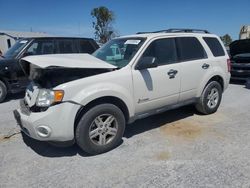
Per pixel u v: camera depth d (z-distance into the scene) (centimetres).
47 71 378
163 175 333
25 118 371
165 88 462
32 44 779
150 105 448
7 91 753
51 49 813
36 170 354
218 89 575
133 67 420
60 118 354
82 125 370
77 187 314
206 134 463
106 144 396
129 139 449
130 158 381
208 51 547
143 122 531
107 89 380
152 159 376
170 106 489
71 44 853
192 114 576
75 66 367
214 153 388
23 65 434
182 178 325
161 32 507
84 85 367
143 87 429
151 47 448
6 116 603
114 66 407
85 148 381
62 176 338
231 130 480
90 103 379
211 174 332
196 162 363
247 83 895
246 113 584
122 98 401
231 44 1048
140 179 326
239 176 326
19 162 377
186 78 495
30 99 396
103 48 504
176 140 441
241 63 960
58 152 406
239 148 404
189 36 520
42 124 353
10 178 335
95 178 331
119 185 315
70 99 356
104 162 371
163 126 508
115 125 404
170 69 466
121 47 464
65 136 360
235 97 749
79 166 362
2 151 413
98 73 392
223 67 575
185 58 500
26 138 463
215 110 584
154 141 439
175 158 377
